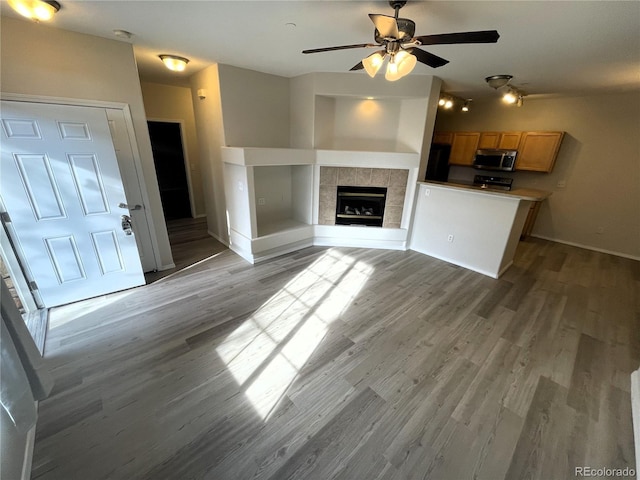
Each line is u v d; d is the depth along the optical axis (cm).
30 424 135
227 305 292
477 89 455
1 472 115
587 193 501
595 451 161
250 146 407
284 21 224
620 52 257
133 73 291
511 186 552
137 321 262
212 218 484
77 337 239
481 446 162
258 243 389
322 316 278
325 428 169
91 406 178
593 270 414
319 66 360
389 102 421
